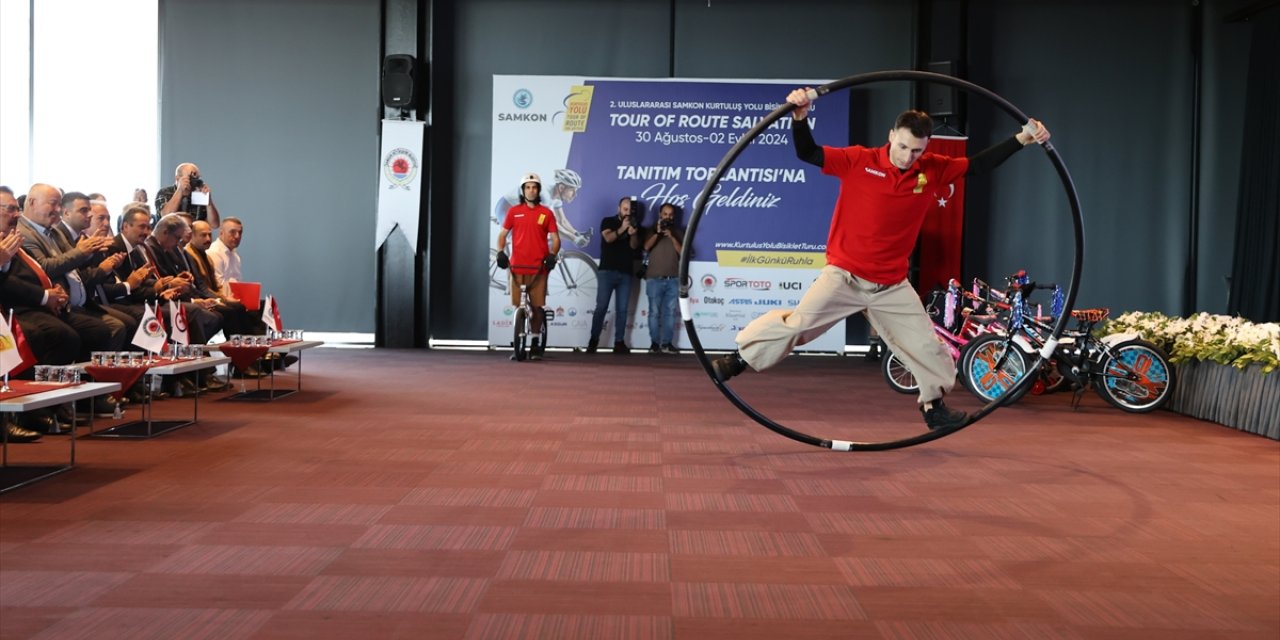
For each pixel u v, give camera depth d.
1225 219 11.34
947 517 3.60
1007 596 2.69
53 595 2.55
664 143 11.12
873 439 5.40
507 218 9.79
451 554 2.99
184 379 6.70
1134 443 5.43
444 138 11.51
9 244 4.76
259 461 4.42
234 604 2.50
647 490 3.96
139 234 6.40
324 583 2.68
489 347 11.35
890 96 11.44
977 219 11.45
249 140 11.41
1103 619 2.52
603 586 2.70
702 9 11.46
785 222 11.04
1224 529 3.50
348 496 3.75
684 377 8.56
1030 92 11.42
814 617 2.48
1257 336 6.09
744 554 3.05
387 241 11.17
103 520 3.33
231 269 8.12
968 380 7.12
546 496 3.81
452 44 11.51
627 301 10.94
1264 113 10.32
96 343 5.64
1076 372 6.82
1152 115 11.41
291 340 6.90
